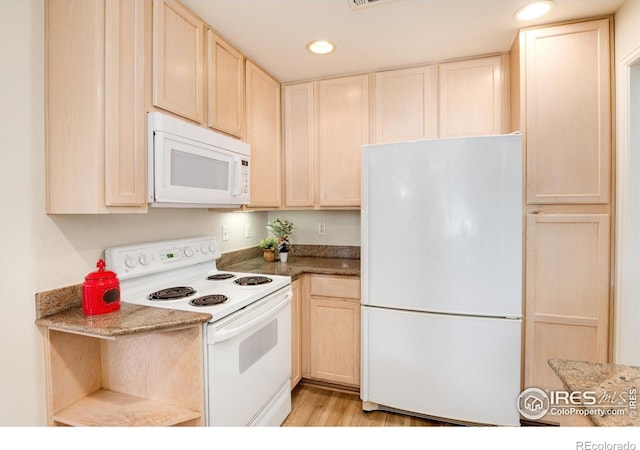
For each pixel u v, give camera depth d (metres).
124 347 1.35
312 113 2.37
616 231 1.59
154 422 1.18
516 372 1.64
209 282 1.78
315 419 1.89
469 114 2.03
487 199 1.64
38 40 1.16
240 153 1.83
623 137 1.55
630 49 1.49
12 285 1.10
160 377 1.30
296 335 2.12
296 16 1.62
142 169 1.27
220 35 1.76
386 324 1.85
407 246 1.78
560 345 1.70
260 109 2.16
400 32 1.76
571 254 1.68
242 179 1.85
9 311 1.10
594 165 1.64
